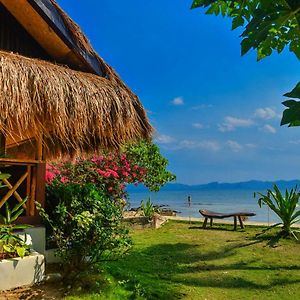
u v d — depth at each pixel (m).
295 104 1.10
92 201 4.56
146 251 6.72
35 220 4.86
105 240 4.15
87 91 4.18
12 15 4.97
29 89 3.65
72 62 5.16
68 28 4.88
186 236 8.30
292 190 8.10
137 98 4.95
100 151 6.07
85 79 4.42
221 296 4.45
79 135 4.27
